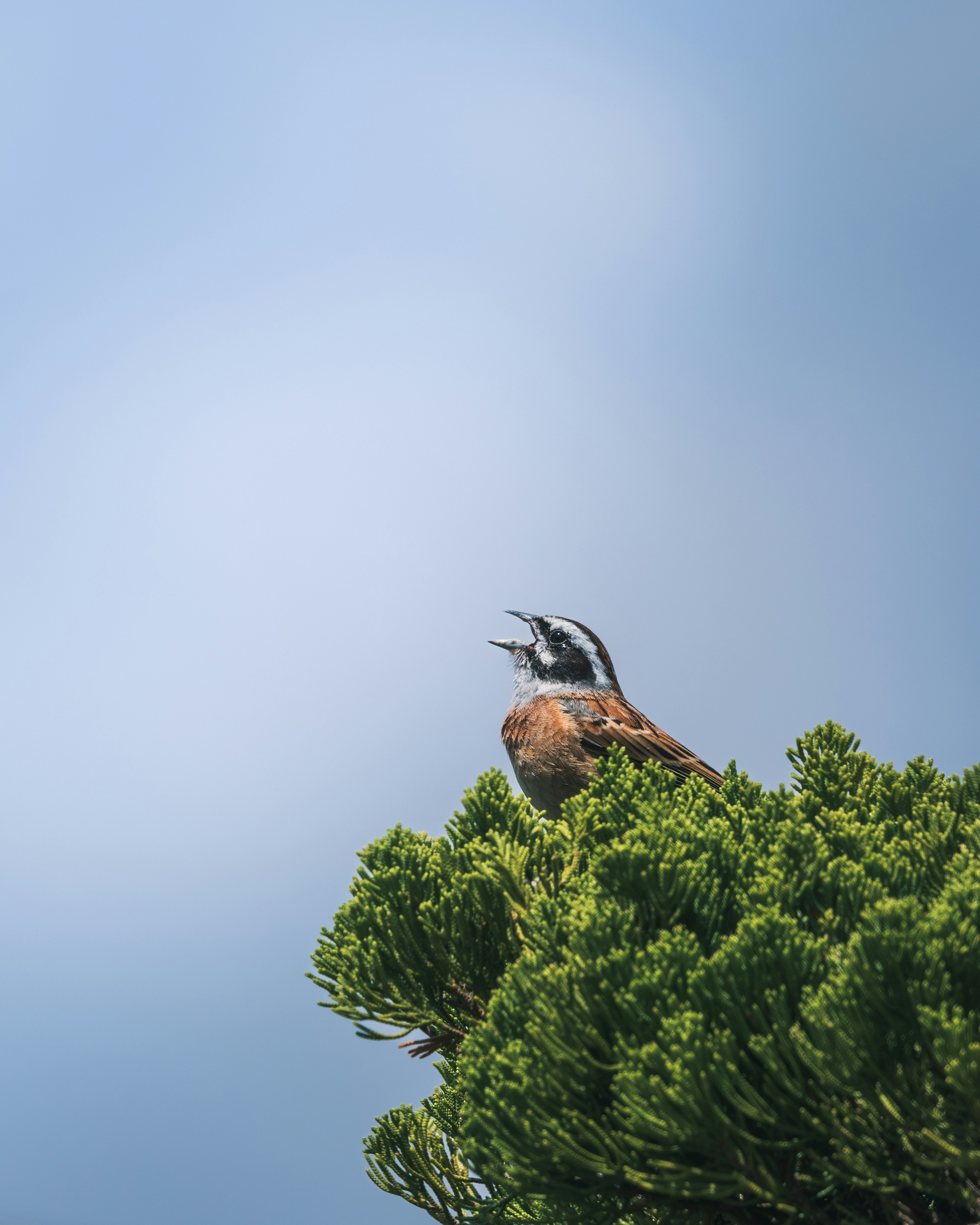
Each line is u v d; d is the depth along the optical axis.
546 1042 4.00
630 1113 3.78
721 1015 3.86
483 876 5.25
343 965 5.37
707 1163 3.90
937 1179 3.63
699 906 4.67
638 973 4.00
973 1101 3.33
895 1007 3.61
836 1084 3.58
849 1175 3.68
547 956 4.52
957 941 3.64
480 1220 5.83
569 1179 4.17
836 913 4.41
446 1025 5.36
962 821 5.30
